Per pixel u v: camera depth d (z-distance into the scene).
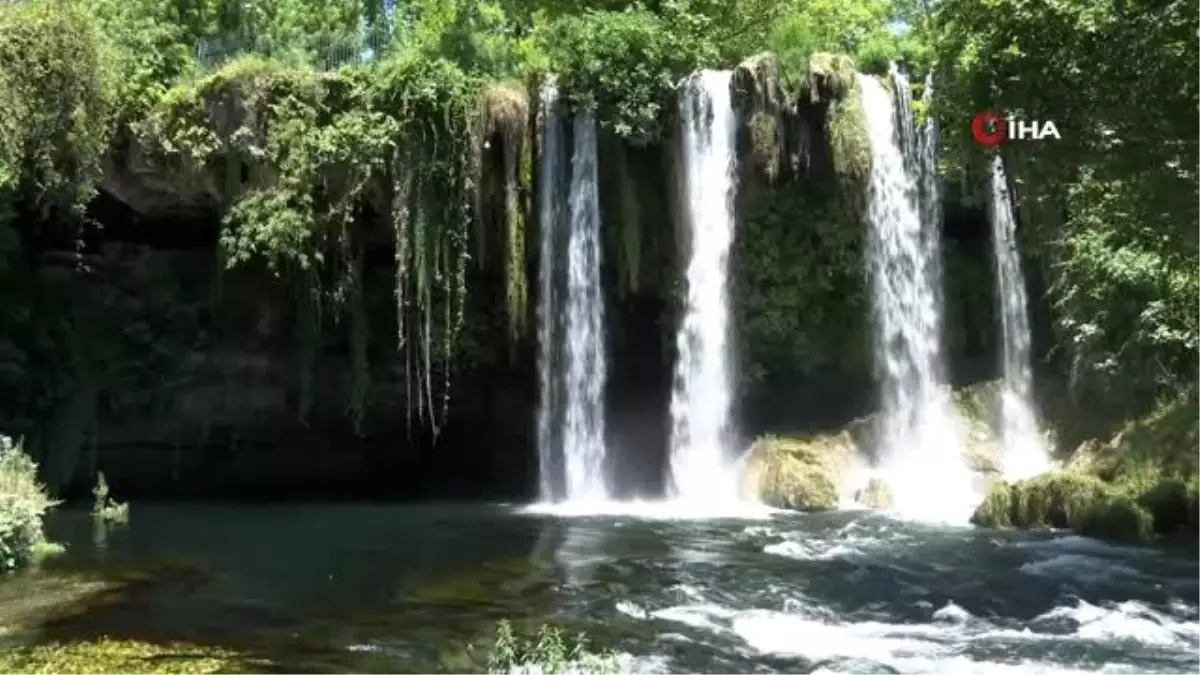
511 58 23.41
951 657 9.25
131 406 23.80
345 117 21.30
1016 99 12.36
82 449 23.25
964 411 22.48
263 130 21.30
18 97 17.78
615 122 21.89
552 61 22.62
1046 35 11.77
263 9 27.36
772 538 16.00
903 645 9.66
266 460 24.75
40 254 23.33
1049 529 16.53
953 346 23.89
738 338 22.80
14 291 22.53
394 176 21.30
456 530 17.39
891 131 23.23
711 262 22.56
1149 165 11.66
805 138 22.16
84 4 21.14
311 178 21.27
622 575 12.98
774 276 22.86
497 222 22.16
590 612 10.91
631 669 8.77
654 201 22.77
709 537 16.17
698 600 11.53
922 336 23.50
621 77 21.98
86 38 18.97
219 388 24.27
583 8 26.02
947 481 21.00
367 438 24.88
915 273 23.52
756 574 12.99
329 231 22.23
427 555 14.68
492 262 22.39
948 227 24.66
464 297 22.03
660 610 11.00
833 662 9.06
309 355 23.39
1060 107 12.16
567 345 22.41
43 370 22.64
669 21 24.23
